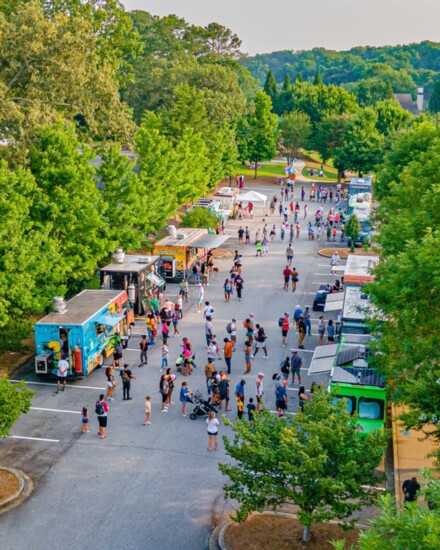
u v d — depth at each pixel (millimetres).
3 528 20984
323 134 107188
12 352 35844
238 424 19312
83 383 32250
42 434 27234
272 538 20016
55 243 36031
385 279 23328
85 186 40344
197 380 32750
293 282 47594
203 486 23578
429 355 20641
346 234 58469
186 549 20047
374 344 23438
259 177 103875
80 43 47562
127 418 28688
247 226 69000
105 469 24609
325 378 33156
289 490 18641
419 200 30938
